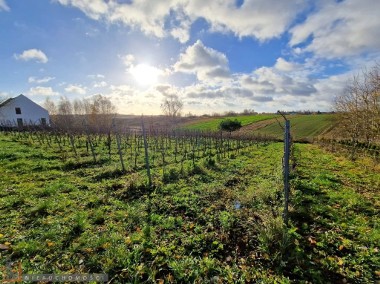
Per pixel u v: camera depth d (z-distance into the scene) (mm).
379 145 19922
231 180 9930
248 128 53906
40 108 51906
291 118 61562
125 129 26609
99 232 5230
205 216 6094
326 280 3666
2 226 5461
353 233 5070
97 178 9977
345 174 10953
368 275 3750
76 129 25891
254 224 5148
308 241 4734
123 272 3859
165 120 67625
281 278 3695
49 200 6965
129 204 7098
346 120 26453
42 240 4867
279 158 16500
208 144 25484
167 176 10133
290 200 6777
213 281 3672
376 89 19484
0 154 12820
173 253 4430
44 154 14102
